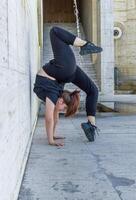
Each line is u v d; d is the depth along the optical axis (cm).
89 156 463
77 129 712
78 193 312
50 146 535
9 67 259
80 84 583
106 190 321
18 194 307
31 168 402
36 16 946
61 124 793
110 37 1222
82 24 2028
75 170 393
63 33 527
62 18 2330
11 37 275
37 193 313
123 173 380
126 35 1981
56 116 598
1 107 212
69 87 1277
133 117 960
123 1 1975
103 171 388
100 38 1235
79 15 2231
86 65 1538
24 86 431
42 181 350
